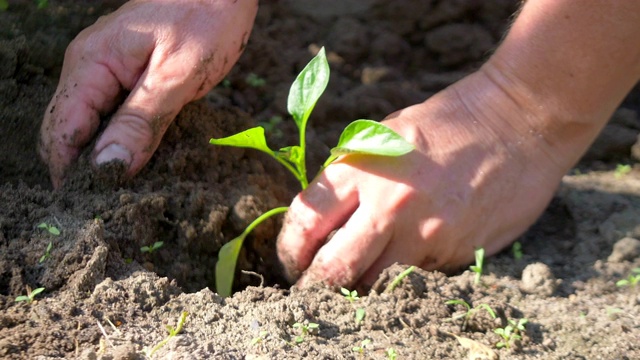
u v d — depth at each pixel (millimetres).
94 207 667
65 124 677
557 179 691
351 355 600
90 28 704
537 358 608
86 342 593
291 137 796
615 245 689
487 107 680
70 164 683
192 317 616
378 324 623
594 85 665
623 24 647
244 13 699
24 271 630
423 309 632
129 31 682
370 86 854
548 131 680
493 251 685
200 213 696
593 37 652
